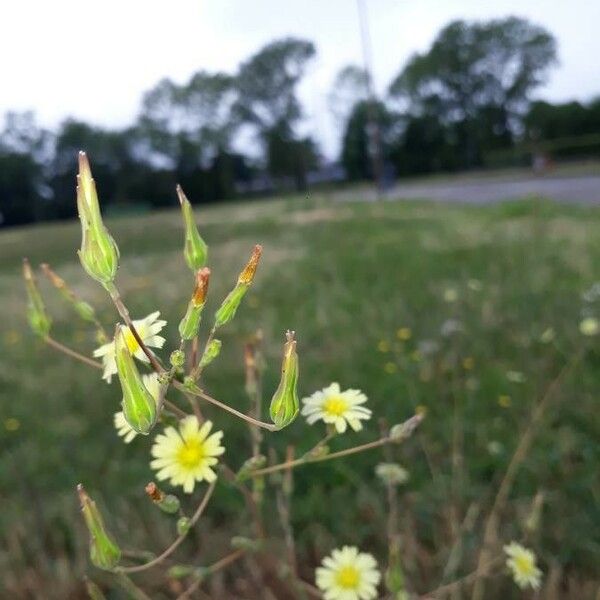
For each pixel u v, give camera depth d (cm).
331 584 12
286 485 14
